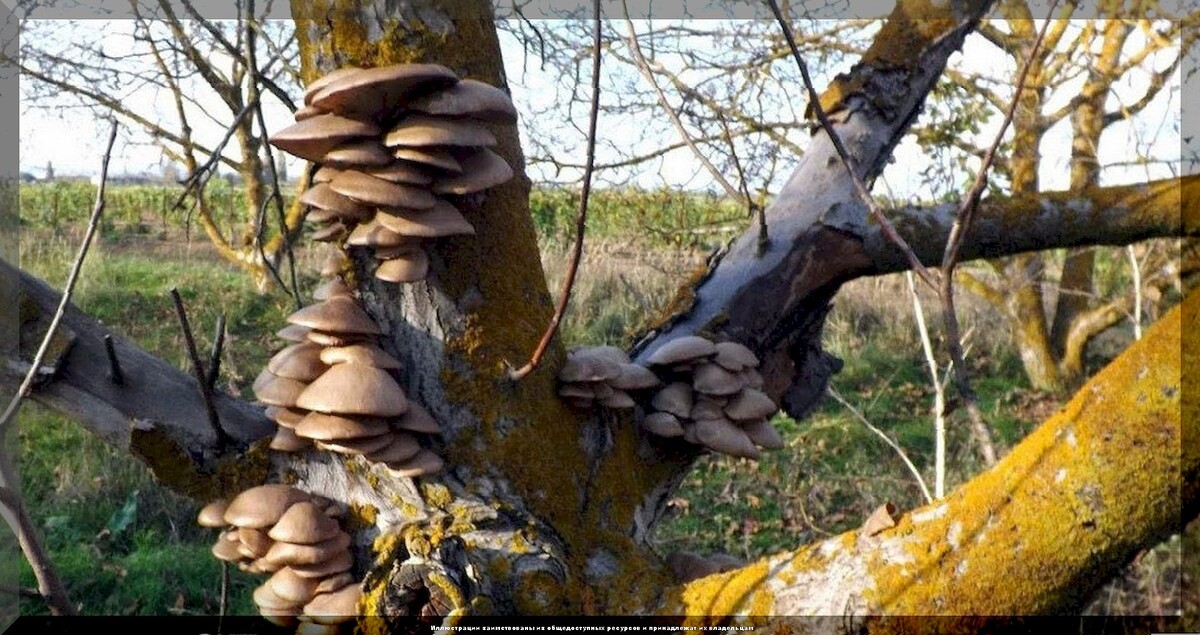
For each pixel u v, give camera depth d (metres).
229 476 2.99
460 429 2.85
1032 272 10.23
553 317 2.76
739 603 2.65
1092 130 8.57
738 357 3.35
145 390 2.98
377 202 2.58
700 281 3.70
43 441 7.56
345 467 2.92
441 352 2.84
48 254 10.73
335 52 2.71
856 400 9.52
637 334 3.82
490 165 2.70
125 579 5.95
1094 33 7.52
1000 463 2.42
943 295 2.48
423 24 2.71
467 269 2.83
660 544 6.83
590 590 2.89
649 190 7.48
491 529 2.81
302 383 2.85
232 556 2.95
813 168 3.76
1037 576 2.28
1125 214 3.60
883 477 7.81
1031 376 10.52
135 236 12.19
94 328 3.02
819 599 2.51
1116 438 2.20
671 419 3.24
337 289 2.85
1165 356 2.19
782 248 3.62
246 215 10.01
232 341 9.00
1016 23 7.27
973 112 7.13
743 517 7.38
